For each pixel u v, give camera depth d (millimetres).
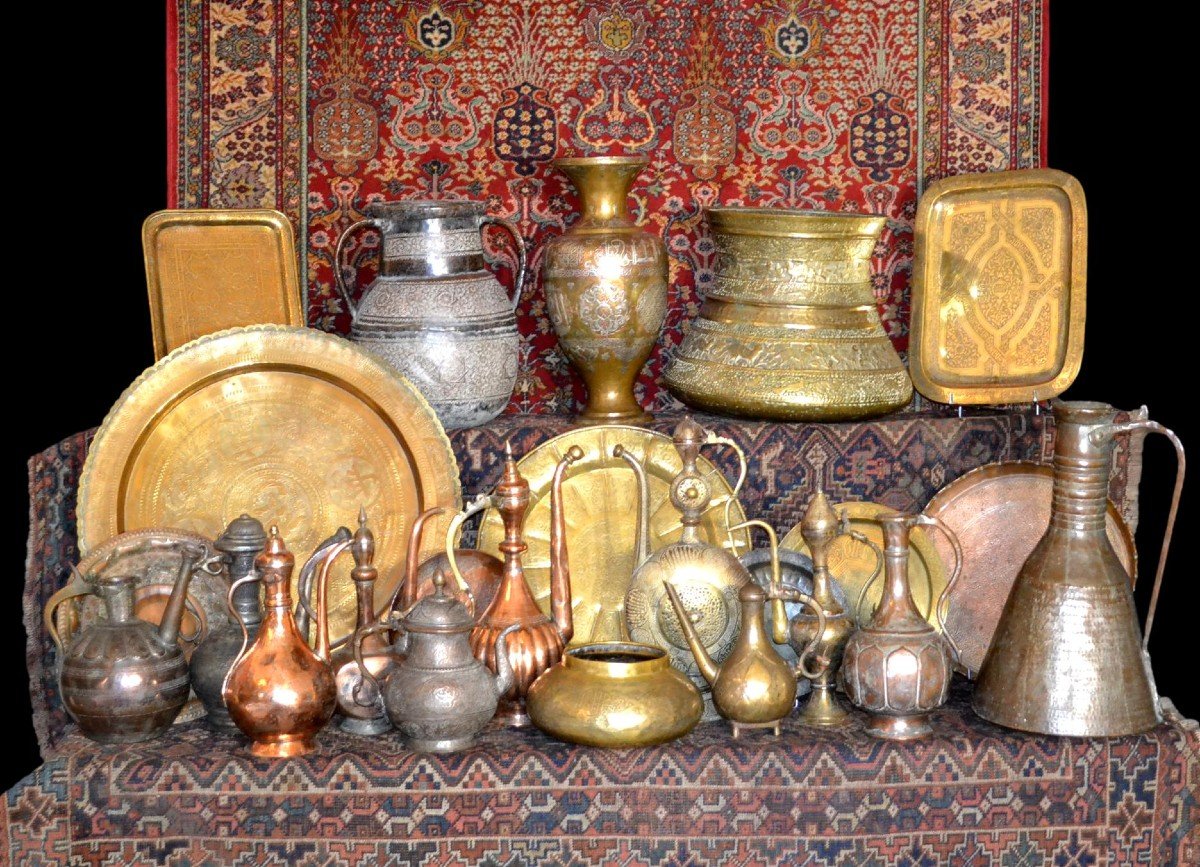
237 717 3174
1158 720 3293
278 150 3725
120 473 3439
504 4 3740
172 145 3701
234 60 3703
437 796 3184
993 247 3697
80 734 3299
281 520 3527
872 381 3549
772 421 3584
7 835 3148
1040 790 3238
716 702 3258
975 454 3668
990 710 3312
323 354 3508
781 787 3209
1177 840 3287
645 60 3764
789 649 3447
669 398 3809
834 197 3801
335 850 3188
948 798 3232
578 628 3596
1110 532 3631
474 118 3758
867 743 3227
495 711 3246
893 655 3223
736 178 3797
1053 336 3705
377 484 3541
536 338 3814
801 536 3555
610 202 3617
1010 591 3363
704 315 3660
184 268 3629
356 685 3275
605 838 3203
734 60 3771
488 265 3799
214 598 3383
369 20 3725
